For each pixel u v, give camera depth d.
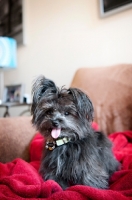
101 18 1.88
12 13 2.66
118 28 1.77
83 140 0.90
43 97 0.96
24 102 2.26
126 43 1.73
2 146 1.14
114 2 1.76
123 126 1.39
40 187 0.68
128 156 1.02
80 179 0.81
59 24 2.22
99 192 0.63
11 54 2.25
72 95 0.93
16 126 1.25
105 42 1.87
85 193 0.63
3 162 1.13
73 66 2.12
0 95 2.96
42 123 0.95
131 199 0.60
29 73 2.56
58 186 0.71
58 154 0.87
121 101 1.41
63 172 0.83
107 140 1.03
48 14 2.31
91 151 0.86
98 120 1.46
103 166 0.87
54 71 2.29
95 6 1.92
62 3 2.18
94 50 1.95
